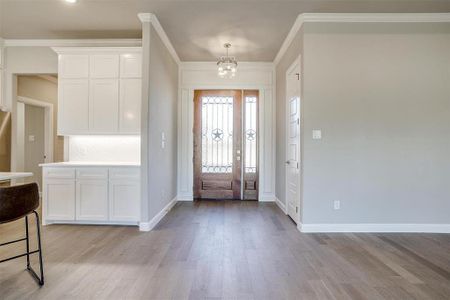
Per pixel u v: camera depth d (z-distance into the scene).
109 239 3.15
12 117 4.46
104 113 3.87
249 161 5.49
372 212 3.49
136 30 3.99
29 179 5.73
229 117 5.48
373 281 2.22
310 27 3.45
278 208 4.79
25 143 5.75
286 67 4.46
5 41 4.37
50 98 5.73
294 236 3.31
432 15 3.42
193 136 5.45
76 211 3.62
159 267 2.44
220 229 3.57
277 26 3.79
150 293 2.01
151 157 3.63
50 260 2.57
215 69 5.37
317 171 3.45
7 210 1.96
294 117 3.97
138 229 3.54
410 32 3.48
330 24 3.45
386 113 3.48
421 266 2.50
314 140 3.45
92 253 2.74
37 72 4.41
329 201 3.47
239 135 5.47
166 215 4.28
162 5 3.28
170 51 4.59
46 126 5.71
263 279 2.24
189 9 3.36
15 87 4.51
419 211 3.49
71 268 2.41
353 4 3.21
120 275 2.29
